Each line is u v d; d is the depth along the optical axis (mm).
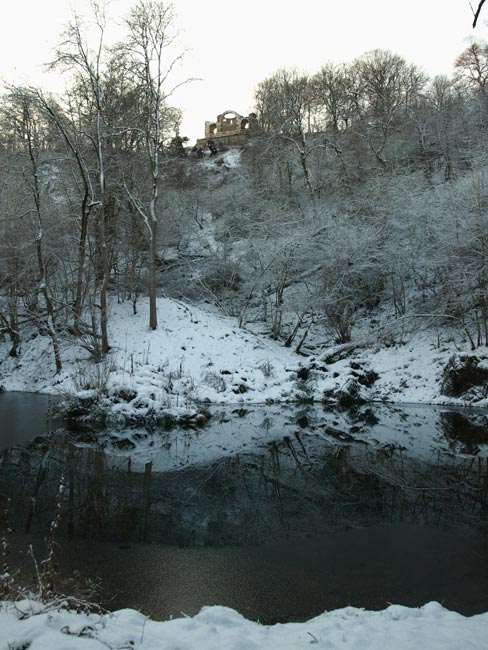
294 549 6602
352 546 6719
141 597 5145
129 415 15586
